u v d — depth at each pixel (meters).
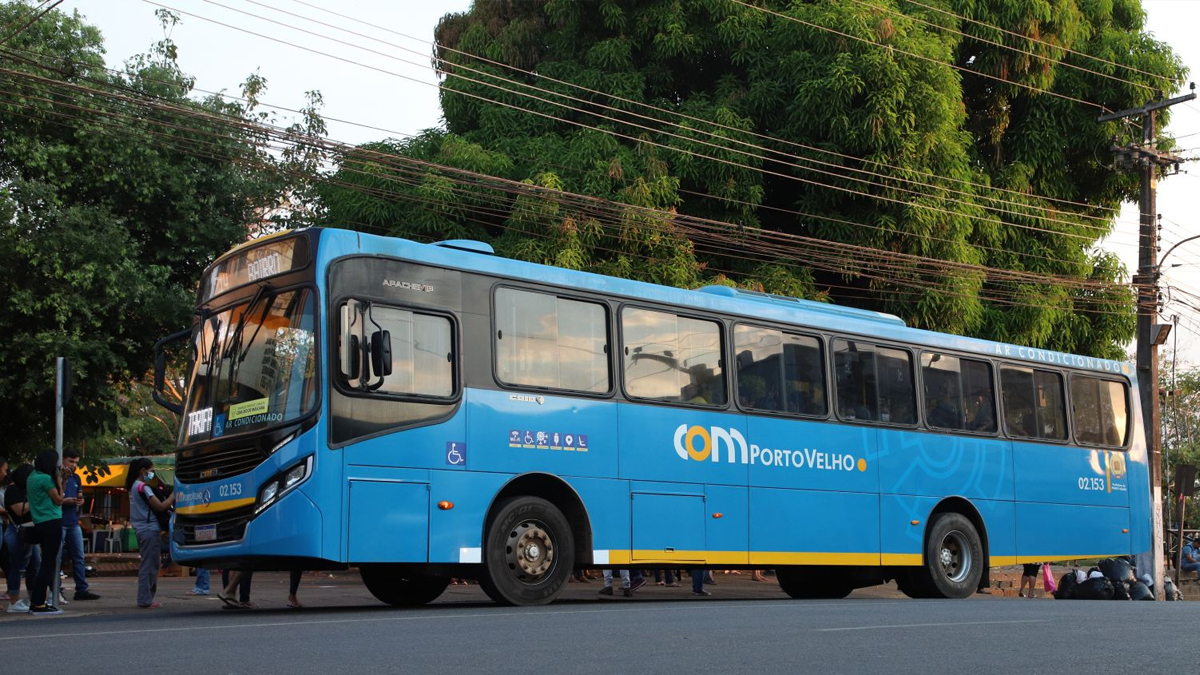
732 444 14.72
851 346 16.33
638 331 14.12
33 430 22.67
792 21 24.48
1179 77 27.80
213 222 22.45
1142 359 26.44
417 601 14.53
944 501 17.06
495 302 12.98
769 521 14.91
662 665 6.98
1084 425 19.14
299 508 11.28
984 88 27.31
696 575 18.20
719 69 26.28
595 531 13.32
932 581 16.67
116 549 30.47
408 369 12.15
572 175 22.97
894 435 16.52
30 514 13.61
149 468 14.86
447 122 26.42
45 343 19.81
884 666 6.90
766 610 11.78
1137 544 19.53
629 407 13.84
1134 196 28.84
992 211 26.05
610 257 22.56
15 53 19.44
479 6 27.70
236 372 12.18
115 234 20.64
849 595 19.75
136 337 21.88
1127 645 8.02
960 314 24.00
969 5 26.19
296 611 12.75
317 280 11.76
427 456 12.11
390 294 12.16
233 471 11.80
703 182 24.17
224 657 7.43
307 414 11.43
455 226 22.94
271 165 23.19
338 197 23.39
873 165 23.59
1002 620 10.31
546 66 25.80
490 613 11.23
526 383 13.02
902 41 23.50
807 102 23.48
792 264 23.81
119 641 8.52
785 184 25.36
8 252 19.94
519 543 12.77
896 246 23.81
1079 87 27.55
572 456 13.25
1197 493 49.41
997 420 17.89
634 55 26.14
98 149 21.22
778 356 15.48
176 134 22.28
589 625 9.64
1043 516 18.22
